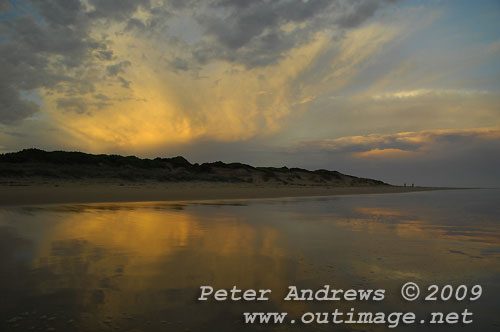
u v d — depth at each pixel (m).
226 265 4.55
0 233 6.78
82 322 2.76
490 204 18.34
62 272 4.09
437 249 5.76
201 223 8.82
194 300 3.31
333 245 5.98
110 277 3.94
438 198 26.16
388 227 8.44
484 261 4.98
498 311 3.21
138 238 6.43
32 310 2.97
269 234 7.10
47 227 7.68
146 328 2.70
